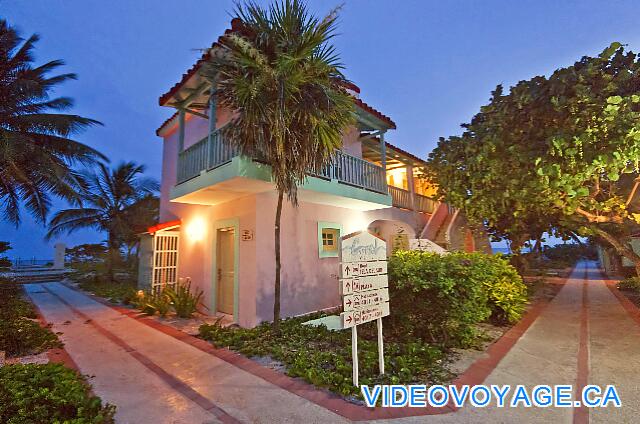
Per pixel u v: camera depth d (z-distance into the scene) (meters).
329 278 8.80
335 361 4.45
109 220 16.56
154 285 9.69
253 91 5.04
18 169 9.46
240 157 5.95
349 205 9.23
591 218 6.97
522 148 6.28
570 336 5.95
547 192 6.16
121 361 4.92
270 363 4.72
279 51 5.32
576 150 5.36
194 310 8.26
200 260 9.16
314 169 6.01
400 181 15.54
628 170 5.32
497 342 5.64
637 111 5.68
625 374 4.12
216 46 5.63
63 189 10.83
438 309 5.22
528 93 6.30
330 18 5.38
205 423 3.14
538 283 13.58
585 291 12.21
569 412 3.25
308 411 3.33
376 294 4.17
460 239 13.63
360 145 10.80
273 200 7.57
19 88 10.03
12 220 11.42
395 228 12.60
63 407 2.93
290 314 7.56
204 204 8.73
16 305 8.66
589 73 5.54
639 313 7.70
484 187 7.40
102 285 15.14
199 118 9.92
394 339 5.56
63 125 10.44
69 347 5.64
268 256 7.30
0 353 5.00
